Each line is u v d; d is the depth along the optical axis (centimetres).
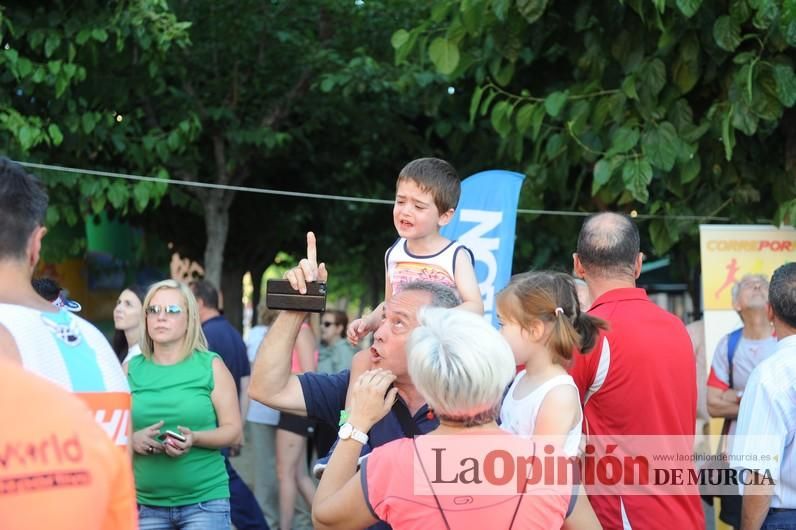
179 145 909
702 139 643
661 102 628
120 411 245
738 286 565
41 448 161
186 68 1053
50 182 806
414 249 380
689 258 784
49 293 460
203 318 660
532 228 1140
